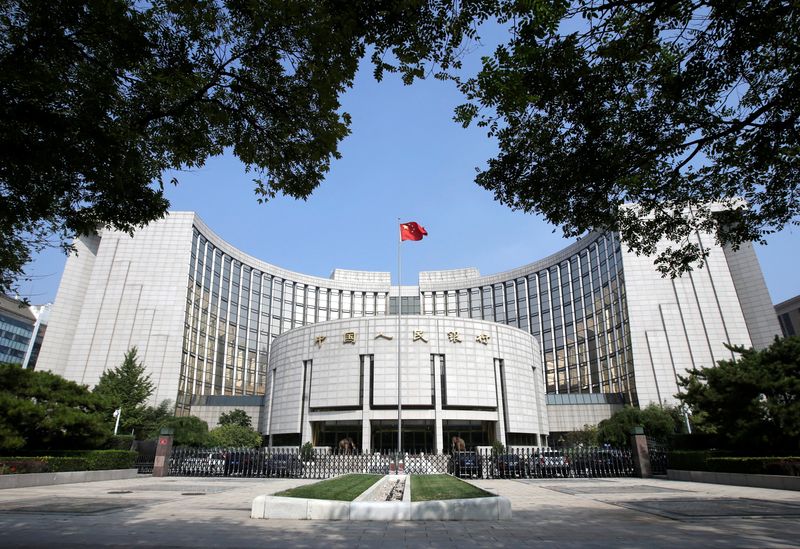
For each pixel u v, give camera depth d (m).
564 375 75.62
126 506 14.09
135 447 33.00
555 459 27.84
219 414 64.19
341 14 8.03
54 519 11.48
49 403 25.67
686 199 12.62
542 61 8.95
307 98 9.99
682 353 59.59
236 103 10.21
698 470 23.38
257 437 53.53
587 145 10.68
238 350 75.81
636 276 63.41
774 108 10.05
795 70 9.45
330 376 53.50
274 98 10.03
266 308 83.00
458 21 8.14
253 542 8.77
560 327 78.00
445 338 53.72
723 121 10.09
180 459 28.77
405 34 8.41
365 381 52.06
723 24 8.56
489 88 8.96
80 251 66.00
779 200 12.05
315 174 11.52
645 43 8.69
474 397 52.41
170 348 61.41
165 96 9.48
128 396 47.72
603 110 10.10
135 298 63.41
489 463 27.81
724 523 10.65
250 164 11.23
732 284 61.47
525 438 57.78
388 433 52.47
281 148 10.95
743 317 60.56
